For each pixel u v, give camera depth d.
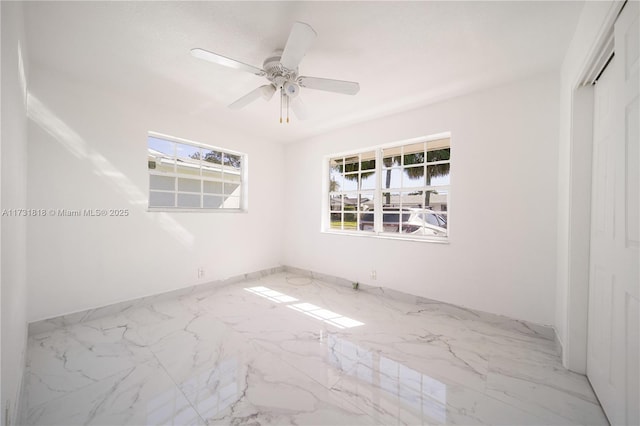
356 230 3.79
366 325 2.51
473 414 1.43
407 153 3.32
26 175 2.14
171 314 2.73
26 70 1.96
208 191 3.76
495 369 1.83
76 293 2.50
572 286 1.79
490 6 1.57
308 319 2.64
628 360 1.18
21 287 1.75
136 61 2.18
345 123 3.61
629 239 1.19
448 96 2.76
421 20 1.68
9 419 1.18
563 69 2.09
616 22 1.22
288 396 1.55
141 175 2.93
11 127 1.24
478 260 2.64
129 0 1.54
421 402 1.52
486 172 2.59
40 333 2.28
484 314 2.58
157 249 3.08
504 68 2.23
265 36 1.86
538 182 2.33
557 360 1.94
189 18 1.68
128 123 2.82
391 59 2.11
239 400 1.51
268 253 4.37
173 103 2.99
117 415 1.40
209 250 3.60
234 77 2.42
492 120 2.56
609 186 1.46
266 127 3.79
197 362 1.88
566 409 1.48
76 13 1.63
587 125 1.74
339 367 1.84
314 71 2.29
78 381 1.66
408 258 3.13
